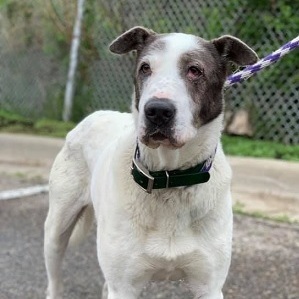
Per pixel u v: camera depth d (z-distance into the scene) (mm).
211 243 883
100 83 2490
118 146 932
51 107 2650
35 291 1227
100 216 923
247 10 2117
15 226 1610
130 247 876
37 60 2676
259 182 1844
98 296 1212
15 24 2697
